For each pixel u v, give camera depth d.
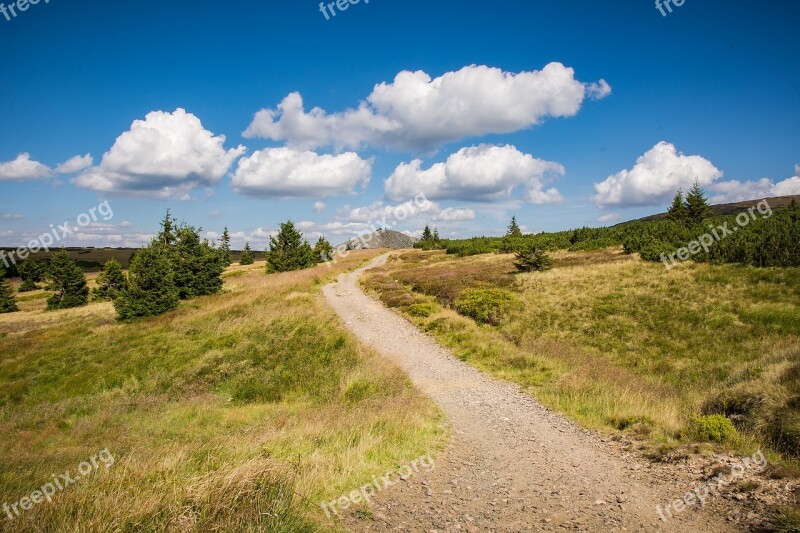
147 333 24.20
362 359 17.44
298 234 54.66
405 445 9.06
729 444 8.25
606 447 9.18
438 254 69.62
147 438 11.14
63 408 15.80
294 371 17.31
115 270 51.66
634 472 7.71
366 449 8.37
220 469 6.10
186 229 35.47
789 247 23.50
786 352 12.92
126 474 6.51
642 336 18.11
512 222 85.06
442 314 25.97
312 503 5.99
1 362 21.83
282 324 23.86
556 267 36.06
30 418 14.80
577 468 8.09
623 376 13.89
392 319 26.66
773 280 21.27
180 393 16.52
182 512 4.94
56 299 48.34
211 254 35.91
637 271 27.67
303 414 11.94
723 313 18.70
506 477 7.70
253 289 34.97
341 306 30.77
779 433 8.23
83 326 27.75
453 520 6.03
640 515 6.04
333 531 5.49
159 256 29.36
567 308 22.89
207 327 24.42
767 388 9.74
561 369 15.40
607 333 19.06
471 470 8.05
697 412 10.29
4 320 39.12
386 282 40.62
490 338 20.53
